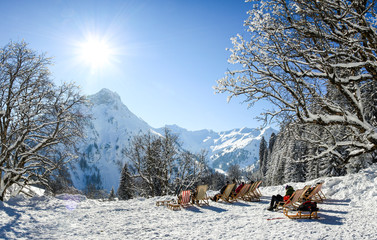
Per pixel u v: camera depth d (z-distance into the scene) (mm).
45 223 9492
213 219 9906
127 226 9133
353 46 8484
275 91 9922
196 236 7477
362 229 7039
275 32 9641
